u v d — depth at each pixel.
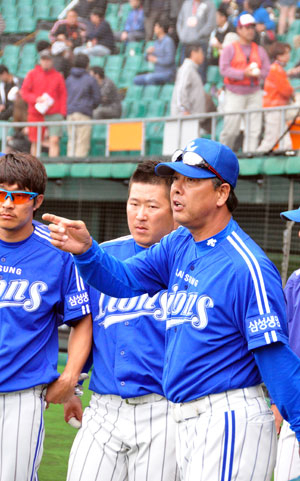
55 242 7.86
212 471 7.64
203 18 33.78
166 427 9.37
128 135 33.16
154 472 9.36
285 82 30.11
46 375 9.48
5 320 9.35
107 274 8.32
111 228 34.84
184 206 7.91
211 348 7.73
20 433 9.27
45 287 9.52
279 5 34.12
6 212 9.18
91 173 33.31
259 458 7.74
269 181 29.02
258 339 7.43
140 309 9.57
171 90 37.12
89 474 9.55
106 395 9.75
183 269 8.20
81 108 35.09
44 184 9.60
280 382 7.50
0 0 48.16
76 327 9.97
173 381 7.97
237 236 7.95
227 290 7.64
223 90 32.19
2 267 9.51
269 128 28.72
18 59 45.84
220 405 7.73
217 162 7.77
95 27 39.97
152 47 37.56
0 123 36.69
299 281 11.08
